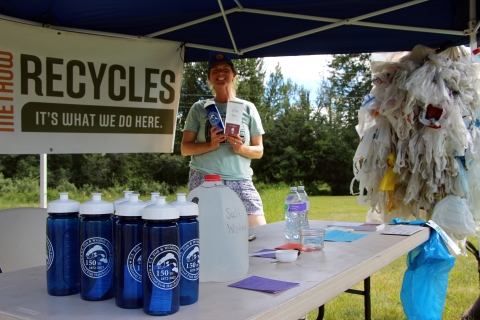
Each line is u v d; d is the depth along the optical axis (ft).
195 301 3.07
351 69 86.69
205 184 3.83
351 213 36.45
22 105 8.41
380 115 9.09
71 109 8.96
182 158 58.65
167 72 10.06
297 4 8.21
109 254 3.18
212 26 9.38
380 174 9.21
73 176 55.06
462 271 14.08
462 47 9.35
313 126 76.23
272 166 76.28
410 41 9.59
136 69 9.68
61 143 8.87
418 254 7.22
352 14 8.64
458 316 9.84
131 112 9.67
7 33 8.18
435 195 8.76
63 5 8.13
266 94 83.05
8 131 8.29
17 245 6.30
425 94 8.14
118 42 9.44
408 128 8.54
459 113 8.22
